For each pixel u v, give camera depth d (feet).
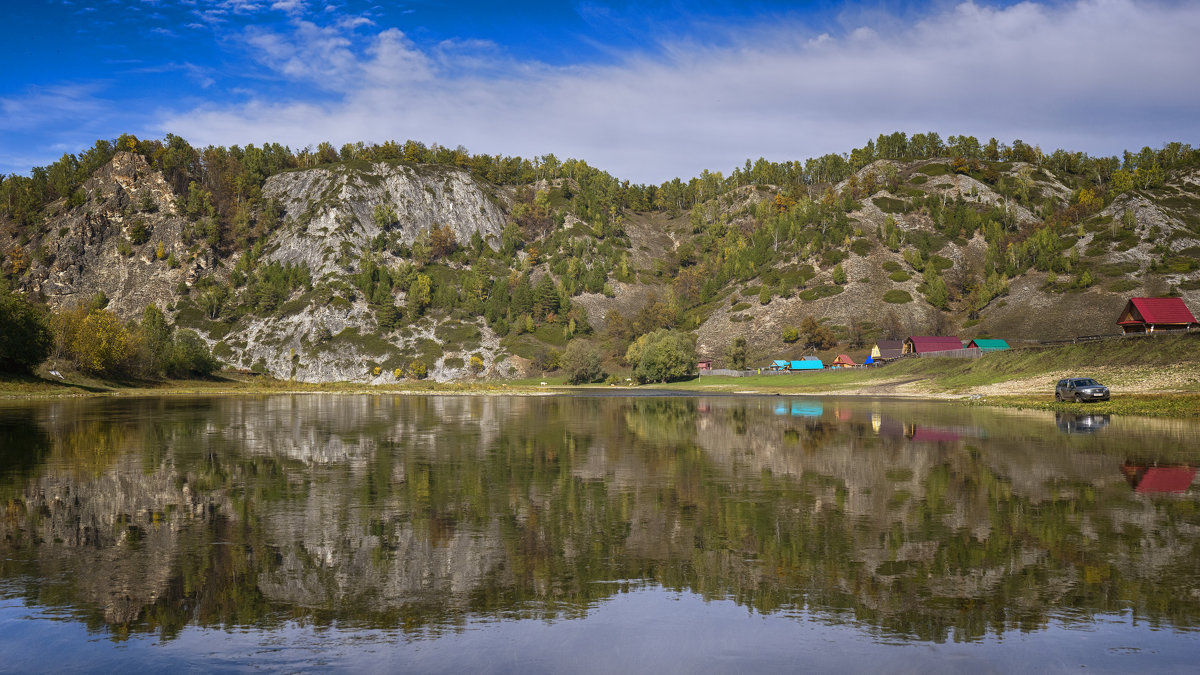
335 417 170.19
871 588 36.29
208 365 464.24
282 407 222.07
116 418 157.89
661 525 50.21
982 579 37.45
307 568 40.19
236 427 136.46
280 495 62.28
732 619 32.30
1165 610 32.76
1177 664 27.14
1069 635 30.07
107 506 57.26
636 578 38.45
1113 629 30.66
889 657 28.07
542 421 154.92
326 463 83.51
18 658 27.78
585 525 50.44
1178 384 178.70
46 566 40.24
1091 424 125.29
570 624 31.81
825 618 32.32
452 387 469.57
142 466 80.69
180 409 198.49
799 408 197.06
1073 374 225.15
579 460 85.76
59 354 343.87
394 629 31.19
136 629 31.09
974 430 117.91
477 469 78.33
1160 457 82.12
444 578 38.47
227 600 34.91
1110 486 63.87
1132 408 147.02
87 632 30.71
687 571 39.58
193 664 27.35
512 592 36.22
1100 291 567.18
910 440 104.17
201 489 65.36
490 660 27.68
